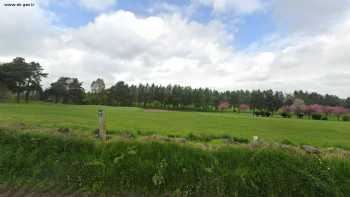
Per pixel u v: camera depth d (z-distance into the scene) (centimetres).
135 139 802
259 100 12562
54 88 11856
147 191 581
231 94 14775
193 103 12462
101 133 855
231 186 595
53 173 629
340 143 1148
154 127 1538
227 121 2684
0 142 743
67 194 554
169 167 639
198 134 1187
